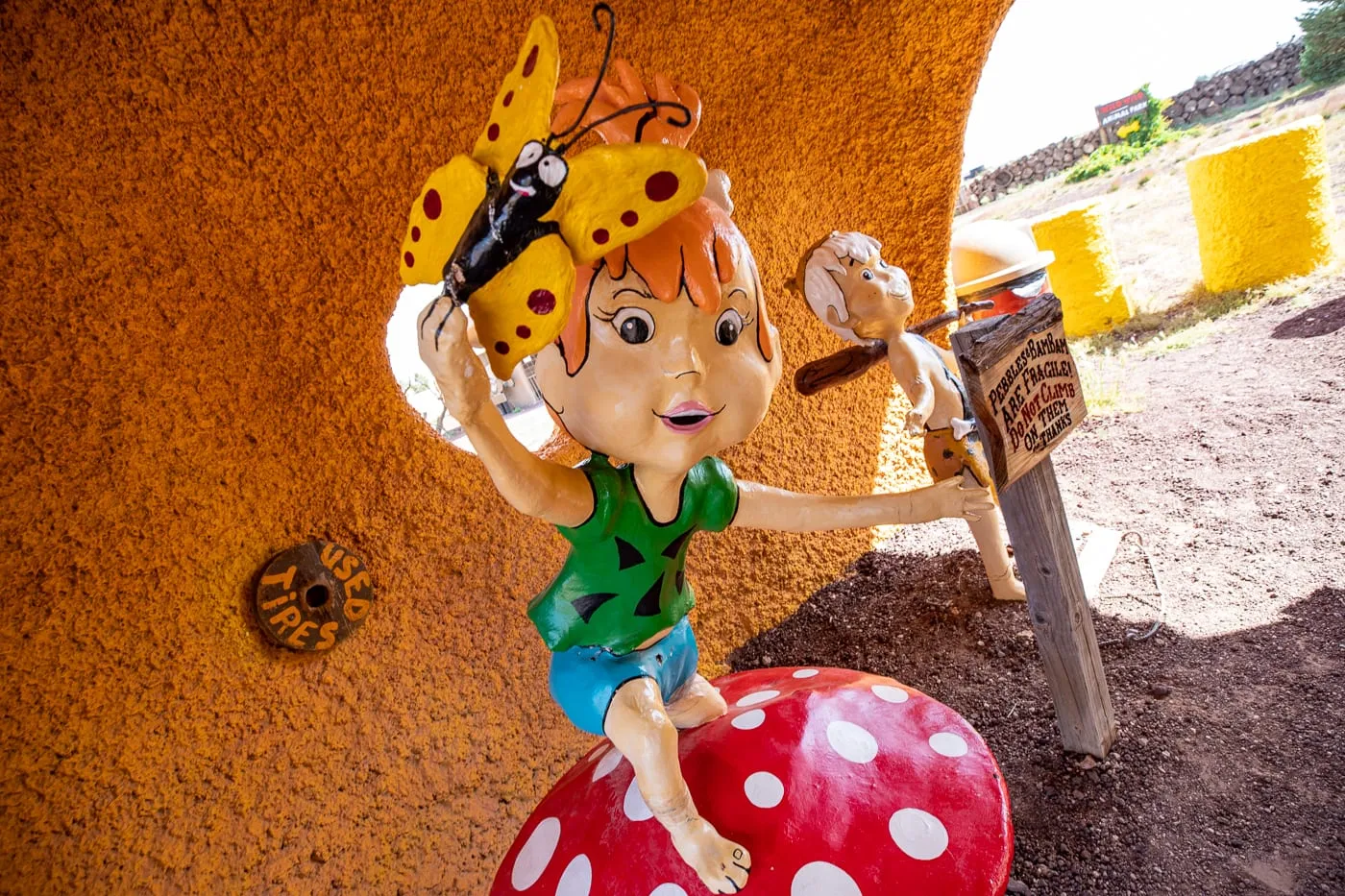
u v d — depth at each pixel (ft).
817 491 14.08
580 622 5.28
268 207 7.63
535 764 9.61
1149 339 20.92
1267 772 7.70
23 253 6.26
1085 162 54.39
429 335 3.91
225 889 7.22
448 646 9.20
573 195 3.84
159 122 6.76
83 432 6.69
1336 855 6.71
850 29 12.41
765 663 12.16
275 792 7.67
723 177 5.37
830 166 13.65
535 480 4.73
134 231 6.82
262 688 7.73
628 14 10.13
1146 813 7.72
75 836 6.47
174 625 7.18
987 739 9.40
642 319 4.53
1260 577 10.59
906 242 14.99
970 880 4.57
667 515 5.32
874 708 5.73
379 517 8.88
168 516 7.20
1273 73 50.88
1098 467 15.17
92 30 6.24
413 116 8.39
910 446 15.79
